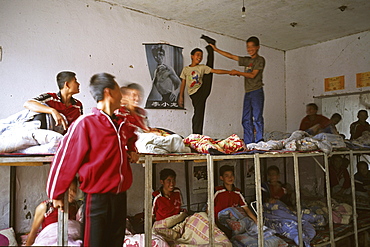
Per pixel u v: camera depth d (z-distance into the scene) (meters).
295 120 5.60
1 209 2.96
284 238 3.72
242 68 5.01
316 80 5.35
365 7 4.01
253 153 3.04
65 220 1.85
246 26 4.55
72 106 2.67
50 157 1.95
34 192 3.16
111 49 3.67
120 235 2.00
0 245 2.55
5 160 1.81
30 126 2.23
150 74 3.98
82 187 1.84
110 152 1.85
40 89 3.18
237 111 4.91
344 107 5.31
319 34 4.95
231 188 3.92
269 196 4.58
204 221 3.24
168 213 3.45
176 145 2.70
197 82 4.27
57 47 3.29
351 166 4.11
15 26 3.05
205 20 4.28
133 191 3.74
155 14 4.04
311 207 4.56
